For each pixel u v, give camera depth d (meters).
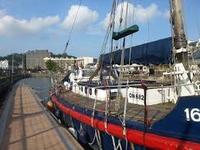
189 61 9.02
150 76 13.12
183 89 9.15
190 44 9.77
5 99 31.88
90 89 15.08
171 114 7.90
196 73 9.30
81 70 20.17
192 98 7.52
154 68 12.92
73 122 14.85
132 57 10.91
